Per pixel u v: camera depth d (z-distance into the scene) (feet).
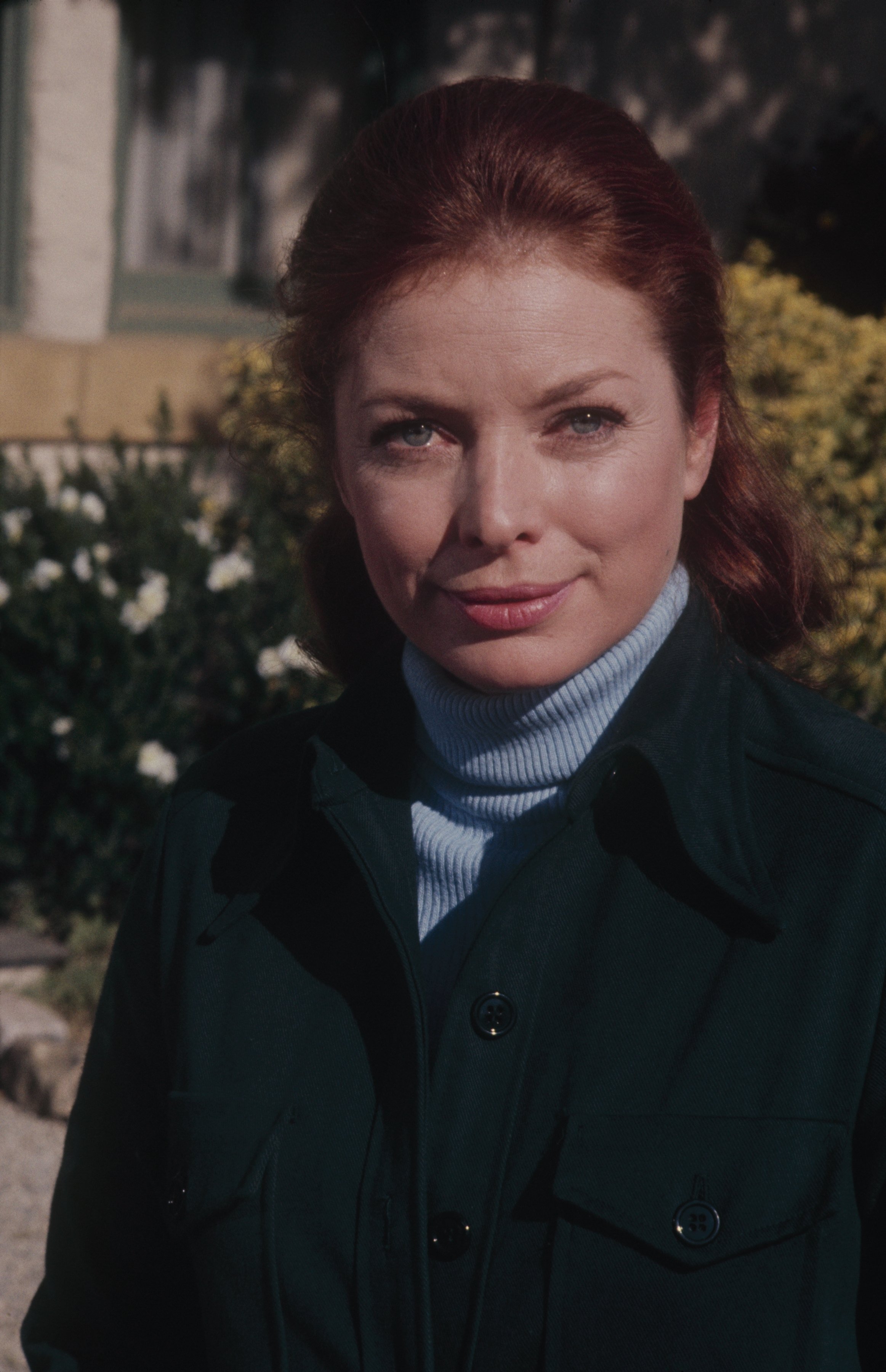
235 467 17.78
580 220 3.11
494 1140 3.36
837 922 3.26
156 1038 4.16
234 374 17.61
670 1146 3.19
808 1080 3.18
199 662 14.84
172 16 18.67
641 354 3.21
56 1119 11.66
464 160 3.14
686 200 3.37
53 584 14.33
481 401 3.14
